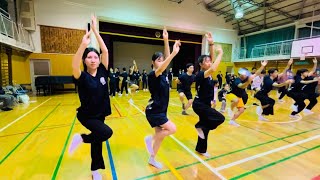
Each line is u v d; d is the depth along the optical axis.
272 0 11.87
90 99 1.81
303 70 5.16
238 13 12.30
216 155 2.83
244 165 2.53
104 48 1.99
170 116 5.31
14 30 8.86
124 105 6.96
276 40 13.83
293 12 12.24
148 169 2.39
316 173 2.35
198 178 2.20
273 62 14.06
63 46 11.29
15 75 9.51
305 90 5.32
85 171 2.33
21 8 10.12
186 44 16.17
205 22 15.16
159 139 2.36
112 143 3.25
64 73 11.44
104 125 1.87
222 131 3.99
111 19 12.27
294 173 2.34
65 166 2.44
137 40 15.98
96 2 11.83
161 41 16.66
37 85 9.52
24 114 5.36
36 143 3.19
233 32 16.48
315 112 5.97
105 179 2.15
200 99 2.67
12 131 3.82
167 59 1.99
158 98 2.23
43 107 6.43
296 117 5.27
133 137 3.55
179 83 5.52
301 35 12.19
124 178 2.18
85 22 11.67
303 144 3.29
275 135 3.75
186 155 2.82
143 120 4.80
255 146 3.18
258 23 14.65
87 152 2.86
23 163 2.50
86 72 1.83
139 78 13.27
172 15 13.94
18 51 9.84
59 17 11.05
